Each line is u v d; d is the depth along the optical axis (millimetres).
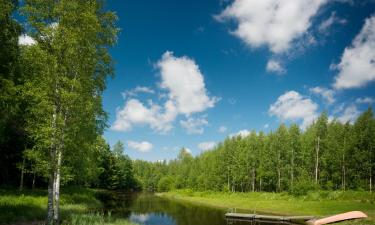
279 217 36156
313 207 42500
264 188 91312
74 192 50406
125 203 58562
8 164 44656
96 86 24359
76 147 23547
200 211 47250
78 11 21375
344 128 70188
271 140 84938
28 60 20016
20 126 35312
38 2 20547
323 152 71250
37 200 32500
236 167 87562
